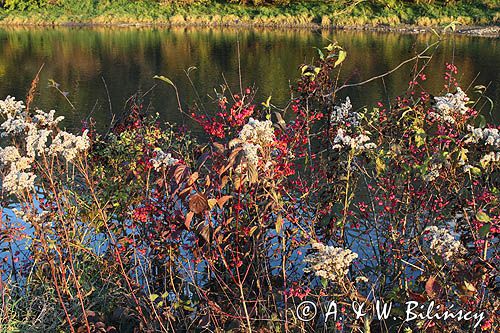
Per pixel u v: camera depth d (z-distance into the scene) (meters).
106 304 4.61
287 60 24.69
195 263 4.37
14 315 4.31
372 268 4.52
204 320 4.00
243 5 44.06
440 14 37.94
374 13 39.25
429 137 4.47
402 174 4.28
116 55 26.95
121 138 5.37
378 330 4.15
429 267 3.56
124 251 4.70
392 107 4.89
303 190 4.47
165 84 18.67
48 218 3.95
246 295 4.23
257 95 16.14
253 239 3.97
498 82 18.00
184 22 42.72
